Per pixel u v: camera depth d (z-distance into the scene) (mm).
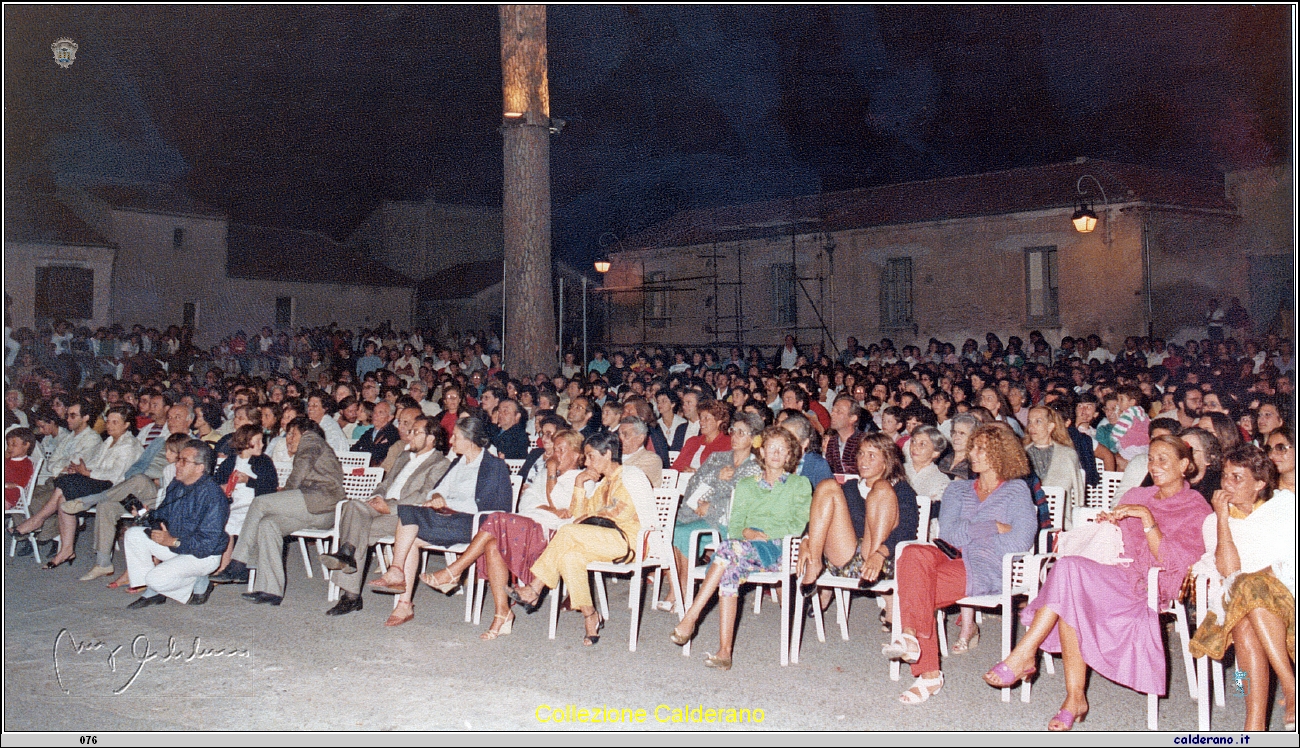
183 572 7105
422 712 5023
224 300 31188
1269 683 4785
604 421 8766
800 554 5840
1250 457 4730
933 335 22047
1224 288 19828
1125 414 7941
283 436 8797
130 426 9211
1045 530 5852
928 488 6492
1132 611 4770
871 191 25406
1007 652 5332
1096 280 19844
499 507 7055
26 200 25000
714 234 25609
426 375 15531
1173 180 21344
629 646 6082
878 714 4969
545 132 12922
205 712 5047
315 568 8477
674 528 6773
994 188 22406
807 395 9305
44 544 9125
